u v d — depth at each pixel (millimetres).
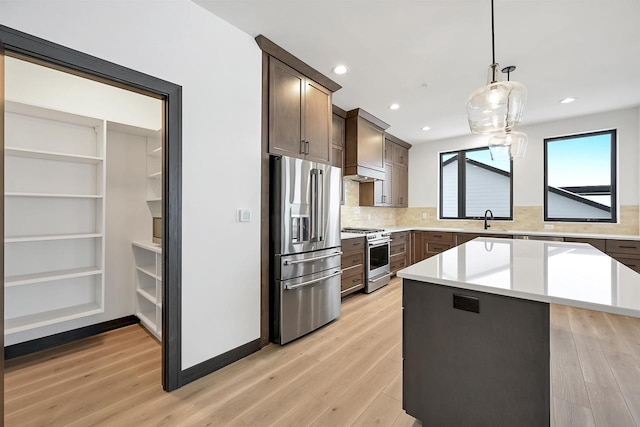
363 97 3486
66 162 2479
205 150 2006
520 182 4594
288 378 1979
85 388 1853
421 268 1564
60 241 2451
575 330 2729
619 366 2092
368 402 1736
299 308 2600
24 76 2252
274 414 1630
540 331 1162
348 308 3391
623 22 2059
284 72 2596
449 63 2689
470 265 1634
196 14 1956
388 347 2430
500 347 1251
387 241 4395
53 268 2412
